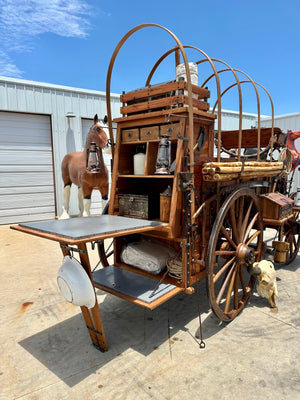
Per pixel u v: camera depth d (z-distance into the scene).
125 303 2.94
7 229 6.39
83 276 1.89
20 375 1.90
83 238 1.66
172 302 2.95
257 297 3.05
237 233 2.64
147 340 2.28
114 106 7.96
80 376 1.88
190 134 2.13
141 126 2.59
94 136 5.29
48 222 2.19
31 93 6.79
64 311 2.76
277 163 3.30
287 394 1.71
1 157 6.73
